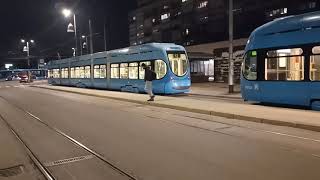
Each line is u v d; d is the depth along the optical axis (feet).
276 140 32.01
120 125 43.14
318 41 48.47
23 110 65.36
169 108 58.23
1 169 25.77
